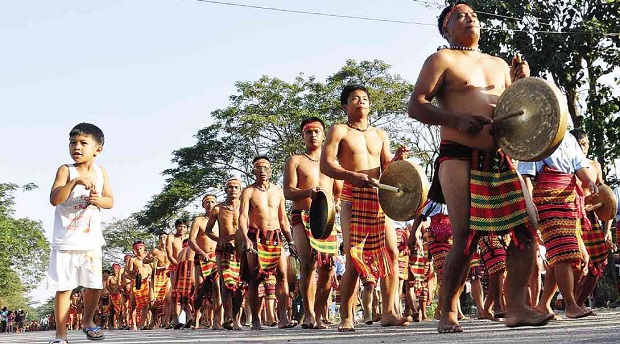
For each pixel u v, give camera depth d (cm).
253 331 887
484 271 889
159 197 3444
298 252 788
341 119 3138
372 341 416
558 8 1650
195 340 630
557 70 1623
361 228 635
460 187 434
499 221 432
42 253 5812
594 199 740
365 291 944
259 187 952
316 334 622
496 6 1612
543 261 904
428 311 1456
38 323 8100
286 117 3195
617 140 1611
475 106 441
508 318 450
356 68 3164
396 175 561
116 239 5891
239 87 3306
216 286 1156
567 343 289
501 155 432
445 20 470
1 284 5081
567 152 621
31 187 5216
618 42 1608
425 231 1139
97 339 549
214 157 3400
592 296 1390
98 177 534
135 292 1797
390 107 3058
